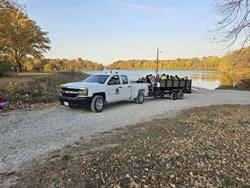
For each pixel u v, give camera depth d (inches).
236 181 187.2
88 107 469.7
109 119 396.5
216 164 215.9
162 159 219.6
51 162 208.7
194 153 238.7
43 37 1542.8
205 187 175.8
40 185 171.0
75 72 1533.0
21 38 1322.6
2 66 1013.8
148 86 643.5
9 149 243.4
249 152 251.3
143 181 179.3
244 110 510.9
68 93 454.0
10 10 853.2
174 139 280.8
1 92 514.9
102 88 472.1
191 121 387.5
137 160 214.5
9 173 189.3
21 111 433.7
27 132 305.3
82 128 332.2
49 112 438.9
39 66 2059.5
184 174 193.3
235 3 425.7
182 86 753.0
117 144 258.8
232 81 1951.3
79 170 191.8
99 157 218.1
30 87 657.0
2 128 319.9
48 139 278.8
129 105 564.1
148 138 281.3
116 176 184.7
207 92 1122.7
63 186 169.8
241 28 436.1
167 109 514.6
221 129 342.6
